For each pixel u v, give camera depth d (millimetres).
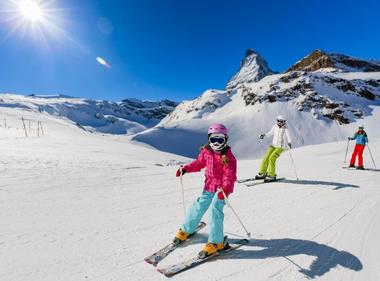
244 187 7816
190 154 102875
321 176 9562
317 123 120438
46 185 6848
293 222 5238
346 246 4336
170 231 4754
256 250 4156
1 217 4910
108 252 3959
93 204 5816
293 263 3826
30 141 21031
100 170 8859
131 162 12391
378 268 3750
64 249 3973
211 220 4000
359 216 5609
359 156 11391
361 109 125625
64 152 15648
